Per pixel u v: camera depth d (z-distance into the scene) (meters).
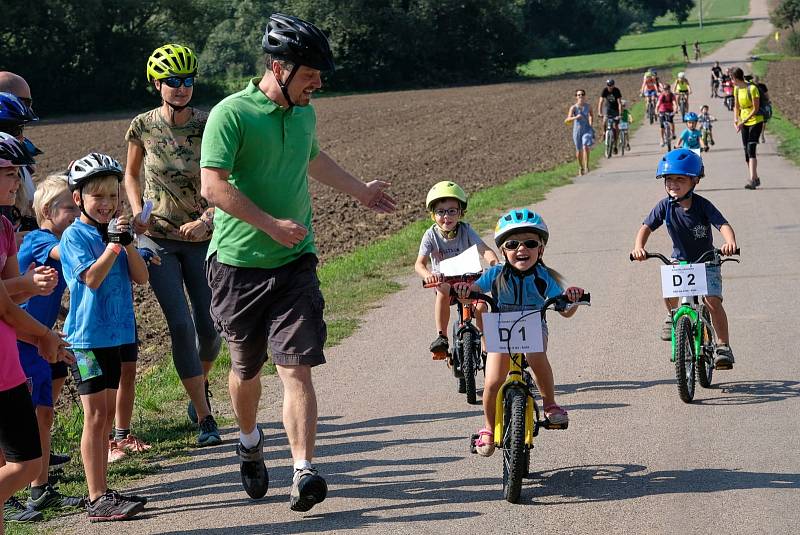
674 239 9.87
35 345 6.61
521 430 6.89
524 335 7.12
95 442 7.14
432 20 110.19
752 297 13.08
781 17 136.50
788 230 17.80
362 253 18.38
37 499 7.33
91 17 93.12
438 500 7.12
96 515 7.06
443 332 9.88
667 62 122.88
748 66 94.00
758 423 8.45
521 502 6.99
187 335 8.86
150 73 8.98
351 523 6.78
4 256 6.28
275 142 6.90
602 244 17.78
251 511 7.13
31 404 5.88
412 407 9.53
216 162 6.74
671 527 6.39
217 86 103.19
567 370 10.48
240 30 156.00
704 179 26.22
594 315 12.72
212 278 7.12
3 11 89.81
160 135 9.03
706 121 34.62
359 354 11.55
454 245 9.89
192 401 8.93
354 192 7.74
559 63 139.25
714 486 7.07
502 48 112.94
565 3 163.25
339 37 107.94
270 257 6.93
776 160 29.97
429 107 74.94
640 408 9.08
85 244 7.34
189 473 8.12
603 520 6.57
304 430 6.82
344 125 61.94
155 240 9.03
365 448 8.44
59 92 95.00
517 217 7.31
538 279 7.39
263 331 7.14
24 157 6.02
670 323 11.08
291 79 6.85
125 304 7.43
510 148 42.38
